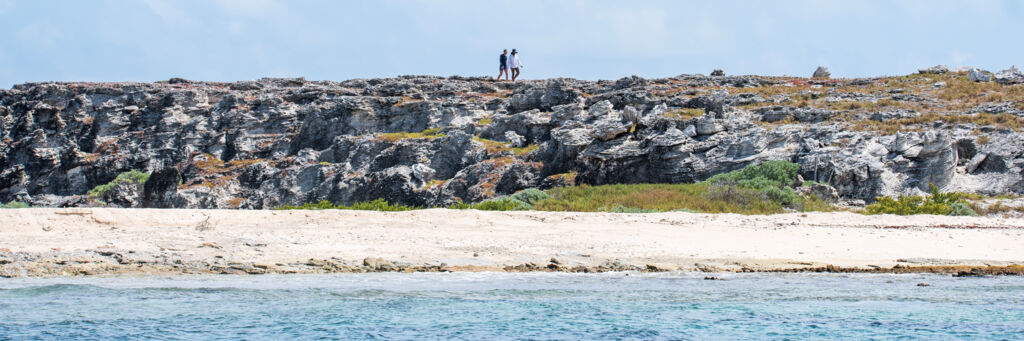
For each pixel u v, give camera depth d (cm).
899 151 4169
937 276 1667
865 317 1234
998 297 1402
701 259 1844
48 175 6481
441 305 1298
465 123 5978
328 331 1116
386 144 5516
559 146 4744
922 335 1126
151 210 2288
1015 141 4228
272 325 1148
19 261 1600
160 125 6731
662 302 1344
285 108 6675
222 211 2361
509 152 5072
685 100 5700
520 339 1084
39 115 7000
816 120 5131
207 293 1373
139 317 1180
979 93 5919
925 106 5572
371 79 7619
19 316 1173
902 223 2509
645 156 4391
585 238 2127
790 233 2270
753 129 4456
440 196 4694
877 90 6231
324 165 5441
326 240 1995
